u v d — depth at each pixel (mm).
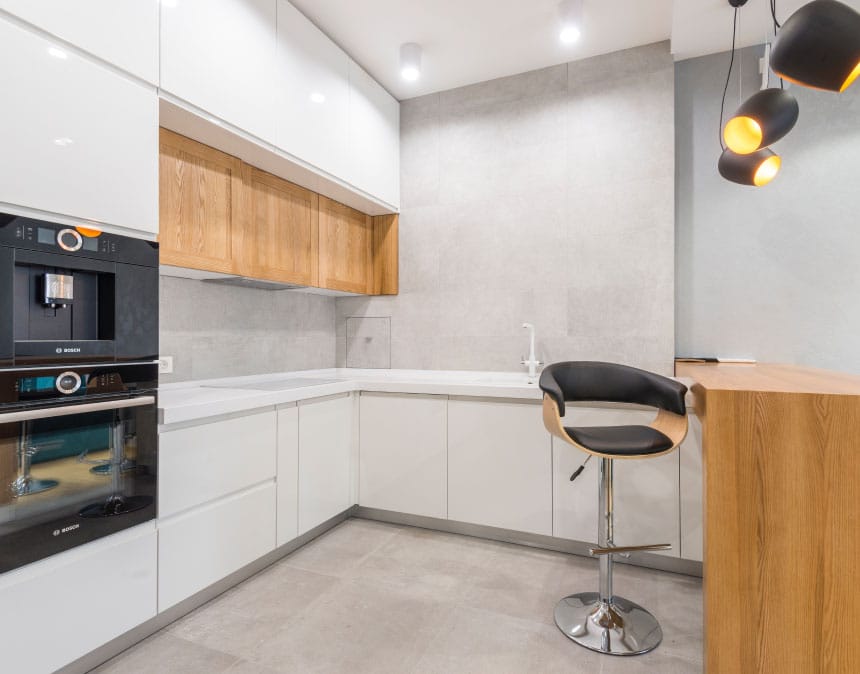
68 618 1449
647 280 2732
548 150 2965
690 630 1833
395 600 2033
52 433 1400
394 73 3051
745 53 2721
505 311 3068
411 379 3203
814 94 2605
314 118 2533
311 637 1779
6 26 1296
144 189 1669
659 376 1954
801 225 2635
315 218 2871
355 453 2902
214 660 1646
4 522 1301
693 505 2227
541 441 2480
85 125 1488
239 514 2086
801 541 1263
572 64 2912
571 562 2379
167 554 1764
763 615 1288
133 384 1639
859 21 1316
